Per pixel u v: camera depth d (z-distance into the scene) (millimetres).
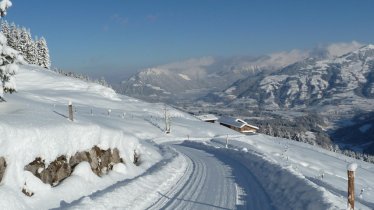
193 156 31938
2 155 11172
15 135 11750
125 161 19328
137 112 89562
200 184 18234
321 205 12328
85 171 14914
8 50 16922
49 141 13297
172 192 16219
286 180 17172
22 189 11523
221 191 16500
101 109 79625
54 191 12578
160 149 35781
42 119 14922
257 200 14844
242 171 22844
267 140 84000
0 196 10297
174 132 71438
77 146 15195
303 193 14305
